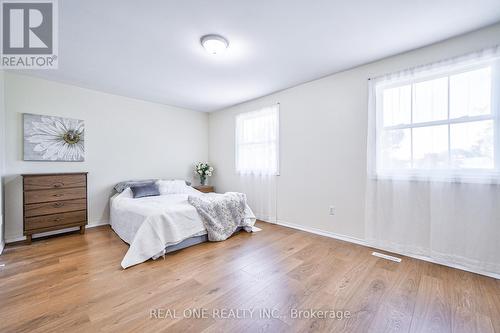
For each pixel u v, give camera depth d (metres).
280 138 3.82
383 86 2.64
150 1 1.71
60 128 3.38
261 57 2.62
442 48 2.29
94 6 1.76
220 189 5.09
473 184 2.10
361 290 1.84
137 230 2.67
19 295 1.75
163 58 2.64
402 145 2.50
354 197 2.94
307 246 2.81
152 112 4.44
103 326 1.43
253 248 2.76
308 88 3.41
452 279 1.99
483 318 1.51
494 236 2.03
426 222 2.38
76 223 3.24
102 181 3.80
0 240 2.64
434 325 1.45
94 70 2.96
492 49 1.99
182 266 2.27
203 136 5.32
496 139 1.98
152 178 4.43
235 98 4.22
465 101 2.13
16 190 3.03
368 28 2.07
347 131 2.99
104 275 2.08
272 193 3.95
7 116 2.97
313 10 1.83
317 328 1.42
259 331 1.40
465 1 1.71
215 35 2.17
